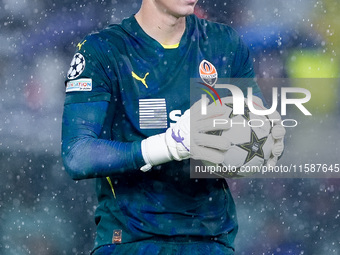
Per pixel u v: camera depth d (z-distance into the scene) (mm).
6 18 40312
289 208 27891
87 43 12859
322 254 27094
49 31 40125
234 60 13625
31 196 29750
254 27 37781
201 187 12680
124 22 13070
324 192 27781
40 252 27266
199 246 12625
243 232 27438
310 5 37469
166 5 12641
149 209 12547
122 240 12578
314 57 36906
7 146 34562
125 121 12922
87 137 12406
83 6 40125
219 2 37938
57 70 39531
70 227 28125
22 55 39906
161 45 12875
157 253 12453
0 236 27688
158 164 12211
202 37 13297
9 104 38188
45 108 38469
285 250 27078
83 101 12594
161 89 12820
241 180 28484
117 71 12742
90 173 12195
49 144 34844
